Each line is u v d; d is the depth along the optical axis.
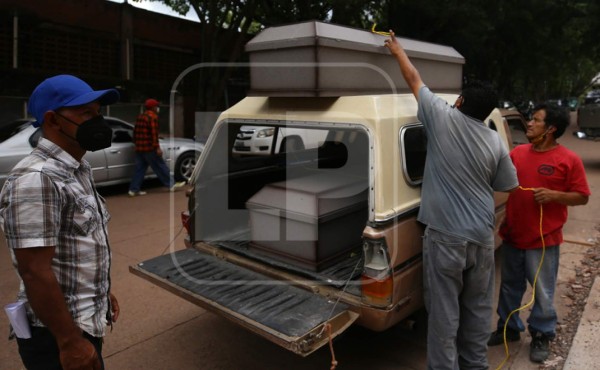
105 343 3.39
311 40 2.70
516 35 18.17
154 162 8.05
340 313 2.54
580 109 11.56
